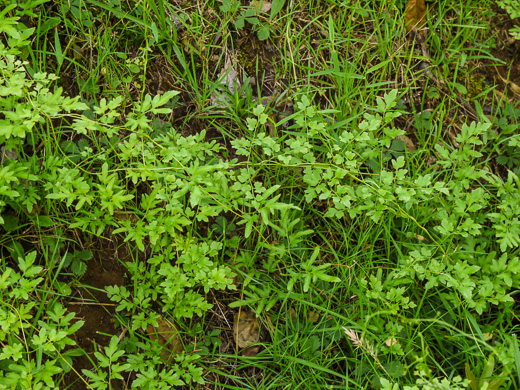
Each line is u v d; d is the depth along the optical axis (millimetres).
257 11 2941
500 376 2104
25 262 2033
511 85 3289
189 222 2189
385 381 1897
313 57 2961
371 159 2572
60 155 2371
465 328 2387
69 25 2568
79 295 2291
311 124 2465
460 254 2428
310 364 2225
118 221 2221
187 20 2826
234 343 2428
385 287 2365
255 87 2877
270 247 2379
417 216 2553
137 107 2529
